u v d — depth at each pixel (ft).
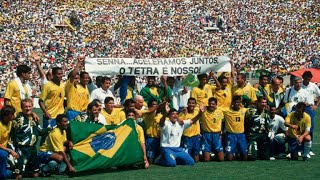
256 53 197.57
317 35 215.10
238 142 48.62
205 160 48.39
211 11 236.22
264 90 53.16
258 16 231.91
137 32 213.25
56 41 193.88
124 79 52.24
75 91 47.03
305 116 48.19
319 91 51.39
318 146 57.67
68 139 42.19
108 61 50.08
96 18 223.10
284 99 52.08
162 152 46.14
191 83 49.34
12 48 182.60
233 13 234.38
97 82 49.85
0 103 97.66
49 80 47.73
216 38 212.64
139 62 50.93
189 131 48.03
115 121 46.14
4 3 222.07
